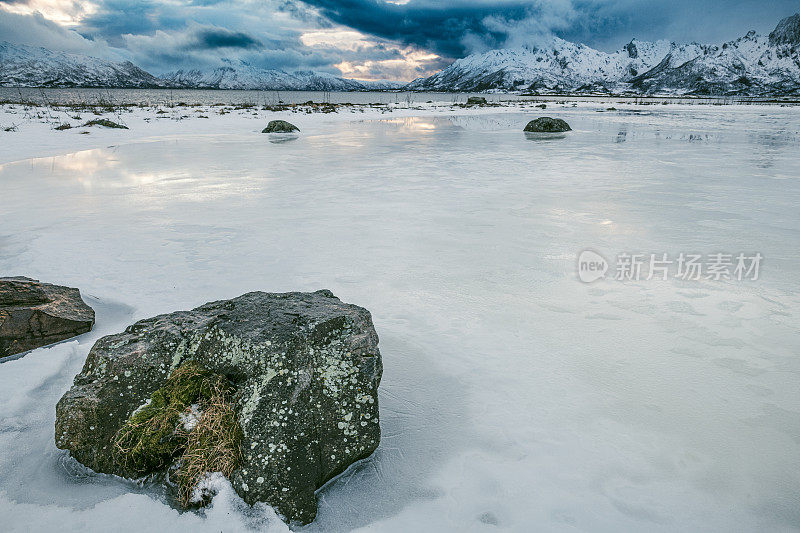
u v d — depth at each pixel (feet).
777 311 13.34
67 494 7.16
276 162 41.70
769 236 20.12
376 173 36.04
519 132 73.77
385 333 12.31
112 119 81.71
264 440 7.11
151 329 8.86
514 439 8.50
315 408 7.57
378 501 7.25
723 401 9.46
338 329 8.57
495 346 11.66
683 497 7.18
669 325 12.59
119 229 21.63
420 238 20.13
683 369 10.57
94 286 15.29
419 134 69.87
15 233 20.97
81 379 8.43
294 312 8.93
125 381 8.19
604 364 10.82
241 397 7.59
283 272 16.43
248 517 6.72
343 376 7.97
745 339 11.82
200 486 7.00
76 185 31.71
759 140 60.90
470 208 25.17
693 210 24.54
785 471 7.69
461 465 7.93
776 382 10.03
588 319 12.98
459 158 44.16
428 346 11.69
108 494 7.20
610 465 7.84
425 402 9.62
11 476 7.47
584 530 6.62
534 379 10.30
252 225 22.26
